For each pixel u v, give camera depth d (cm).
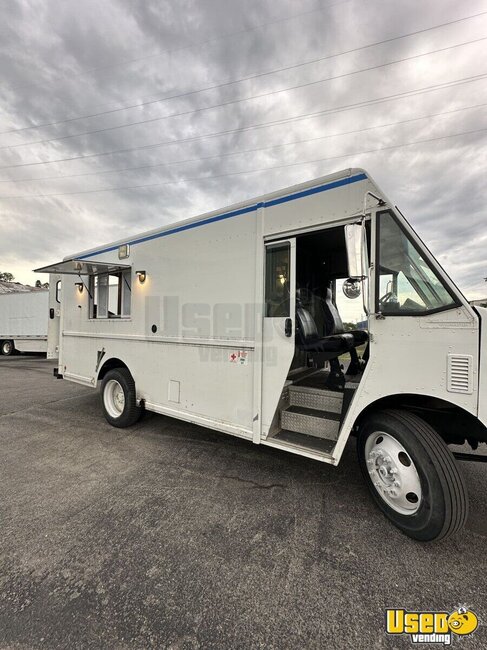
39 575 180
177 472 305
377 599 166
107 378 445
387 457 223
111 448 366
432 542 208
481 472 309
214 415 323
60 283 543
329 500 258
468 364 193
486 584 177
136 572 182
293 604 163
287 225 271
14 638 145
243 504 251
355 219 237
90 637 145
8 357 1390
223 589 171
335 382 314
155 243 381
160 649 140
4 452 356
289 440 275
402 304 216
